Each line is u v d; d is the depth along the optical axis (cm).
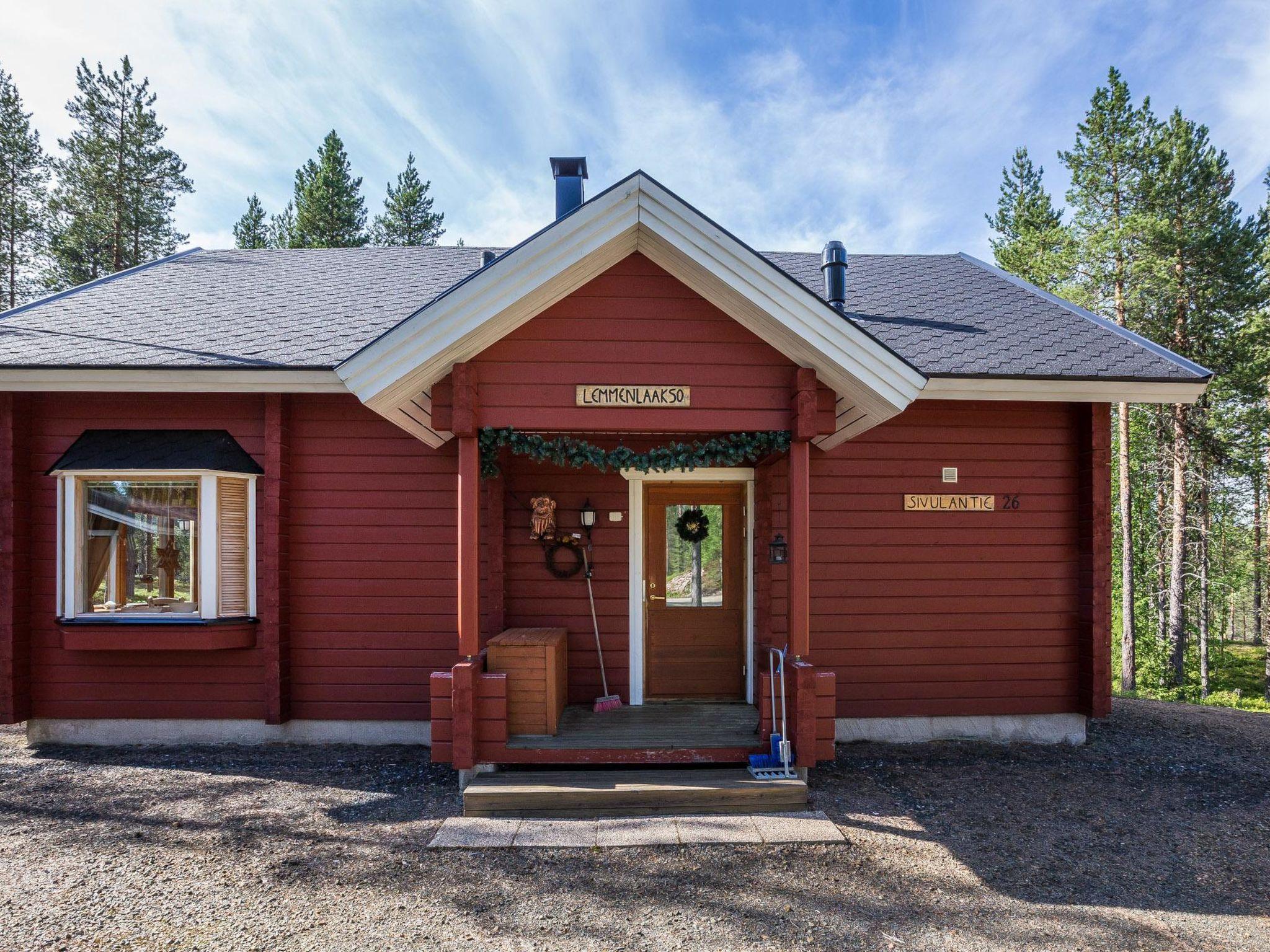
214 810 574
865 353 546
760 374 575
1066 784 656
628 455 605
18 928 398
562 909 420
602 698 754
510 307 539
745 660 788
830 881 457
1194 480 2133
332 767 686
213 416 765
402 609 773
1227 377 1998
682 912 418
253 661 762
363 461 779
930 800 607
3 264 2431
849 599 783
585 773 598
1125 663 2017
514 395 566
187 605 736
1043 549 799
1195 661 2492
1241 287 2005
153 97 2611
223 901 429
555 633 699
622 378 570
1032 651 794
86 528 746
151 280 1018
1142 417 2158
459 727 577
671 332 574
